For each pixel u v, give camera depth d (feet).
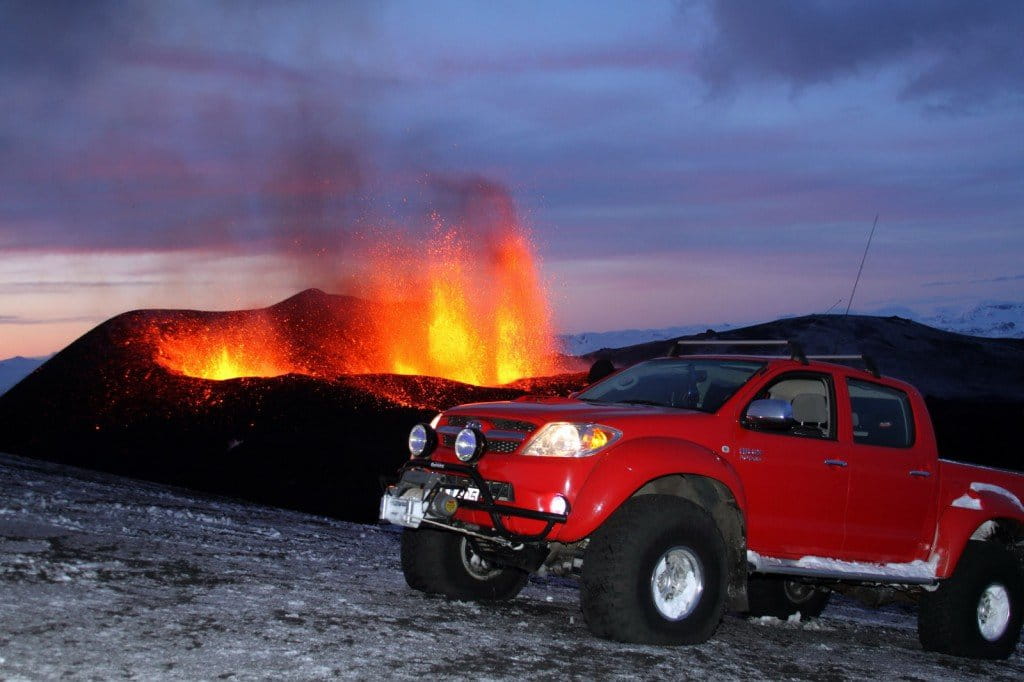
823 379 24.06
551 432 20.42
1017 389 252.42
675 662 18.60
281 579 23.70
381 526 49.96
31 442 152.87
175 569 23.24
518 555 21.83
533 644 18.83
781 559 22.76
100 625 16.92
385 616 20.12
